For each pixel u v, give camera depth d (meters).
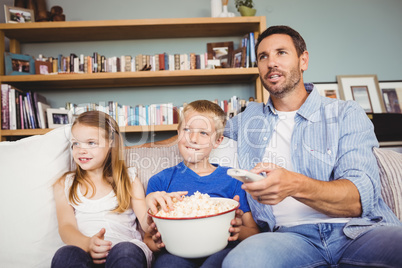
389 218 0.88
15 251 0.95
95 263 0.85
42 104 2.53
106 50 2.84
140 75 2.49
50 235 1.00
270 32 1.16
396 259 0.68
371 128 0.99
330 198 0.79
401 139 2.37
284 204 0.99
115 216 1.08
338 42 2.97
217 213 0.72
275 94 1.13
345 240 0.83
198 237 0.72
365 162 0.90
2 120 2.43
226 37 2.88
